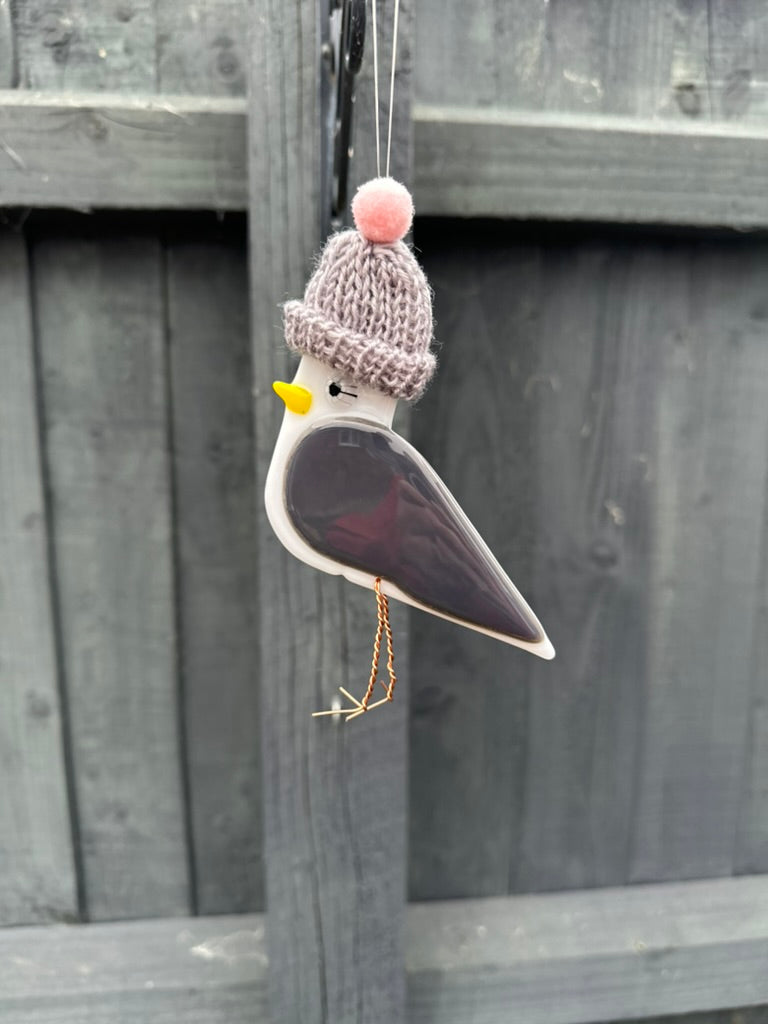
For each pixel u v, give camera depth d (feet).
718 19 1.33
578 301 1.40
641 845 1.61
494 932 1.54
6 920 1.49
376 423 0.97
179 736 1.45
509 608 0.97
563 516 1.46
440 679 1.49
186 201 1.23
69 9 1.21
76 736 1.44
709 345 1.45
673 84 1.34
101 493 1.36
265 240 1.21
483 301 1.38
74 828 1.47
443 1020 1.51
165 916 1.51
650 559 1.50
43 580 1.38
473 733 1.52
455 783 1.53
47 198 1.21
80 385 1.33
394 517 0.97
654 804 1.60
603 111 1.33
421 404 1.39
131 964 1.46
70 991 1.43
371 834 1.39
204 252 1.31
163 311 1.32
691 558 1.51
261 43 1.17
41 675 1.41
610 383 1.43
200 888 1.51
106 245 1.30
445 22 1.27
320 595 1.31
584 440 1.44
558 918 1.56
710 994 1.58
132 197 1.22
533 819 1.57
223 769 1.47
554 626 1.50
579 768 1.56
